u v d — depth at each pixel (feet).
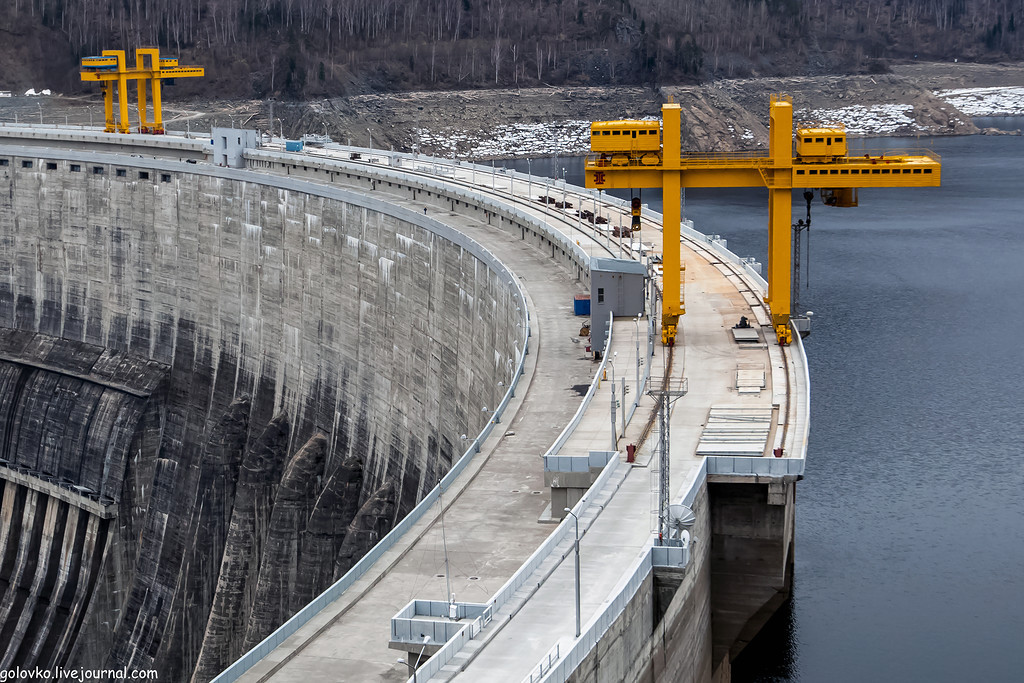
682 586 241.55
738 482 263.08
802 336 352.49
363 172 639.76
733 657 287.48
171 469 636.48
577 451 270.87
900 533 407.64
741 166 334.03
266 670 215.31
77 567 617.21
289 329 597.11
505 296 396.78
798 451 264.31
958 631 348.18
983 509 424.05
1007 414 515.50
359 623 227.61
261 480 575.38
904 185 326.65
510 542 250.37
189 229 653.71
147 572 601.21
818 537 406.21
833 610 360.48
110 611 602.85
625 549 230.48
